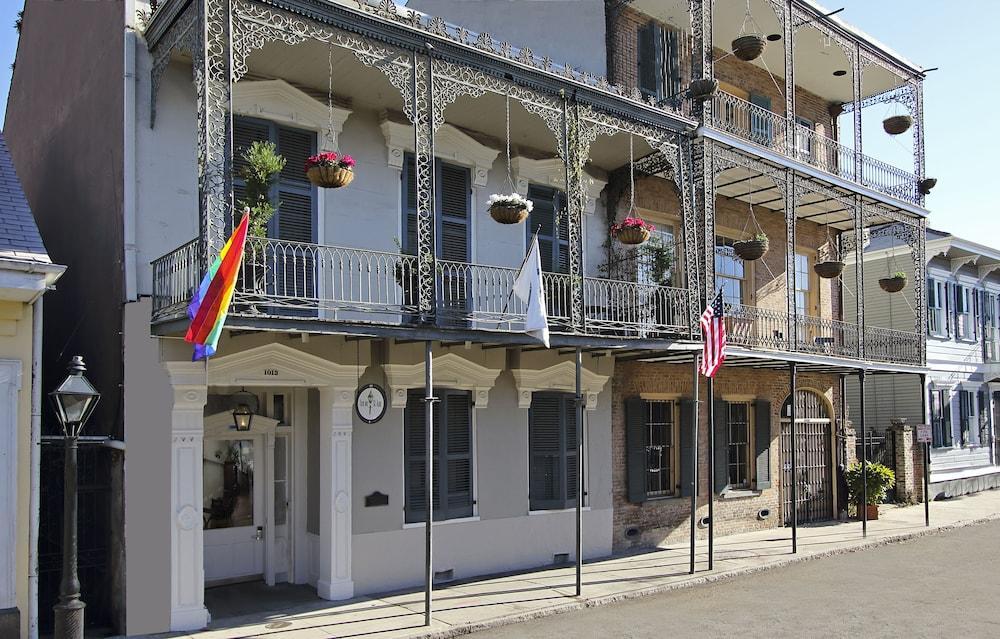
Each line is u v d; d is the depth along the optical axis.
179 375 9.48
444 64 10.57
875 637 9.20
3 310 8.34
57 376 11.58
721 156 14.21
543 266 13.96
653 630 9.52
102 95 10.64
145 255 9.82
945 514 19.55
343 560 10.83
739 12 15.77
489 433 12.72
